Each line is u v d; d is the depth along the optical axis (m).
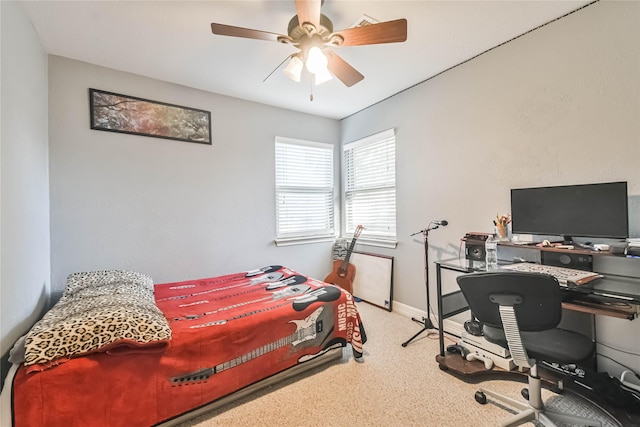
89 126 2.29
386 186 3.25
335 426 1.47
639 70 1.55
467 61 2.36
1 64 1.26
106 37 1.95
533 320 1.24
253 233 3.17
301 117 3.55
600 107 1.69
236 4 1.65
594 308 1.38
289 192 3.50
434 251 2.70
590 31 1.71
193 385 1.51
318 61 1.51
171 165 2.67
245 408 1.62
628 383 1.56
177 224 2.70
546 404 1.56
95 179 2.32
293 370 1.89
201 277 2.84
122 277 2.04
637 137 1.56
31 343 1.20
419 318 2.85
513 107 2.08
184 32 1.91
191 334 1.54
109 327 1.32
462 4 1.69
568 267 1.75
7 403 1.13
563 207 1.75
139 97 2.50
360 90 2.93
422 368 1.99
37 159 1.80
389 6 1.69
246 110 3.12
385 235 3.30
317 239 3.66
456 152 2.47
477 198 2.33
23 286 1.47
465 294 1.40
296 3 1.27
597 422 1.33
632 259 1.54
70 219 2.21
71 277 1.98
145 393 1.38
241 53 2.18
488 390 1.63
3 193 1.24
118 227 2.42
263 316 1.78
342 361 2.10
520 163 2.05
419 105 2.78
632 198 1.58
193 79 2.60
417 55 2.27
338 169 3.91
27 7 1.62
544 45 1.91
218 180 2.93
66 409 1.21
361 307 3.26
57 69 2.17
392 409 1.58
